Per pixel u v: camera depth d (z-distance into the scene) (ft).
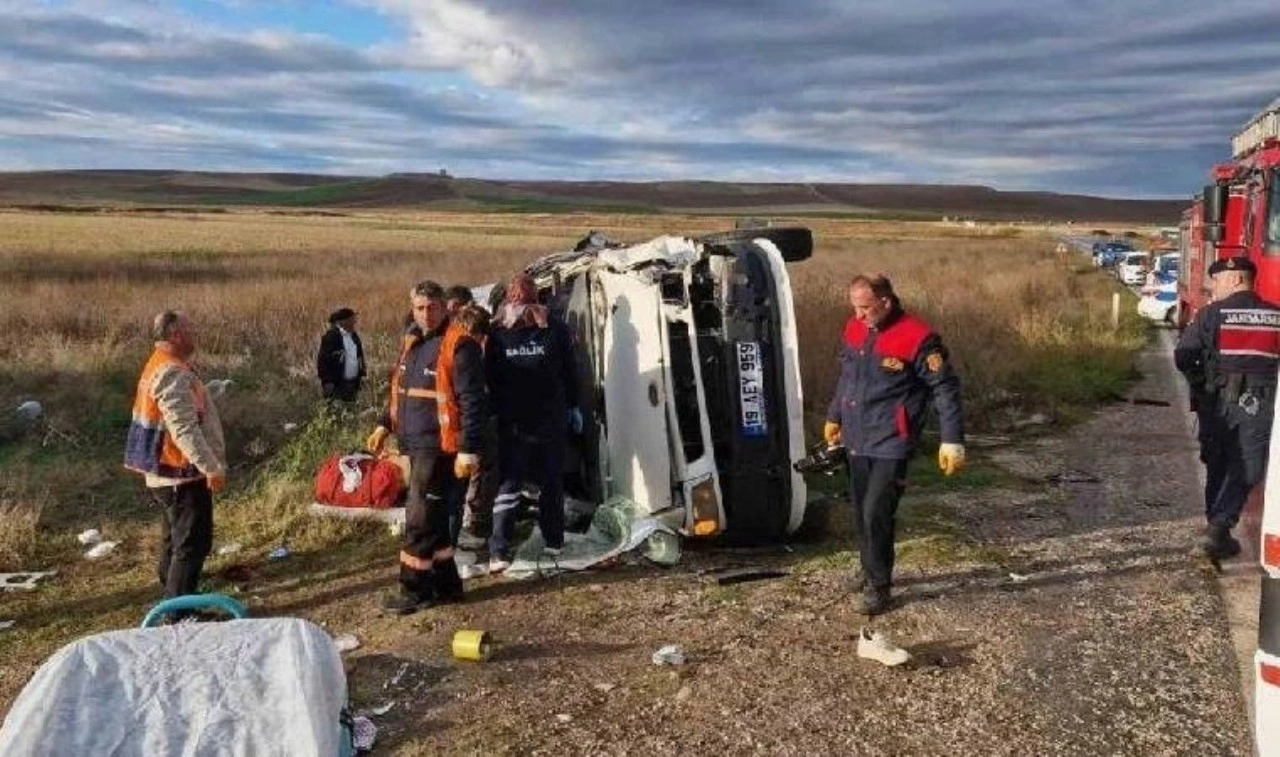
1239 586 19.48
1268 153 29.55
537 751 14.02
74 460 31.04
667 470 22.13
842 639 17.43
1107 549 21.86
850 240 220.84
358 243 168.86
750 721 14.69
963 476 28.76
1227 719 14.39
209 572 22.13
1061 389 41.91
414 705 15.52
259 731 12.43
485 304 30.96
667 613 18.92
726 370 22.08
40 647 18.66
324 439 30.78
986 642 17.11
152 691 12.90
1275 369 19.92
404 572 19.34
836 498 26.55
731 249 22.36
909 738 14.10
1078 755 13.55
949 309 57.82
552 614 19.04
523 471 21.56
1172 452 31.94
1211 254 38.29
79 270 97.86
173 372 18.99
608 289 23.72
